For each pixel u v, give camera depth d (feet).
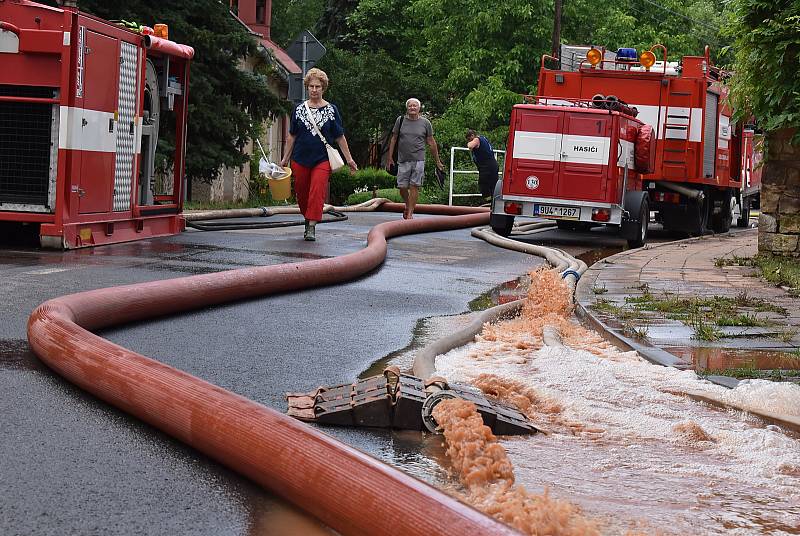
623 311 32.45
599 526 13.10
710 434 18.07
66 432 16.90
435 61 173.58
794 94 44.37
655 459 16.70
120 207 48.44
